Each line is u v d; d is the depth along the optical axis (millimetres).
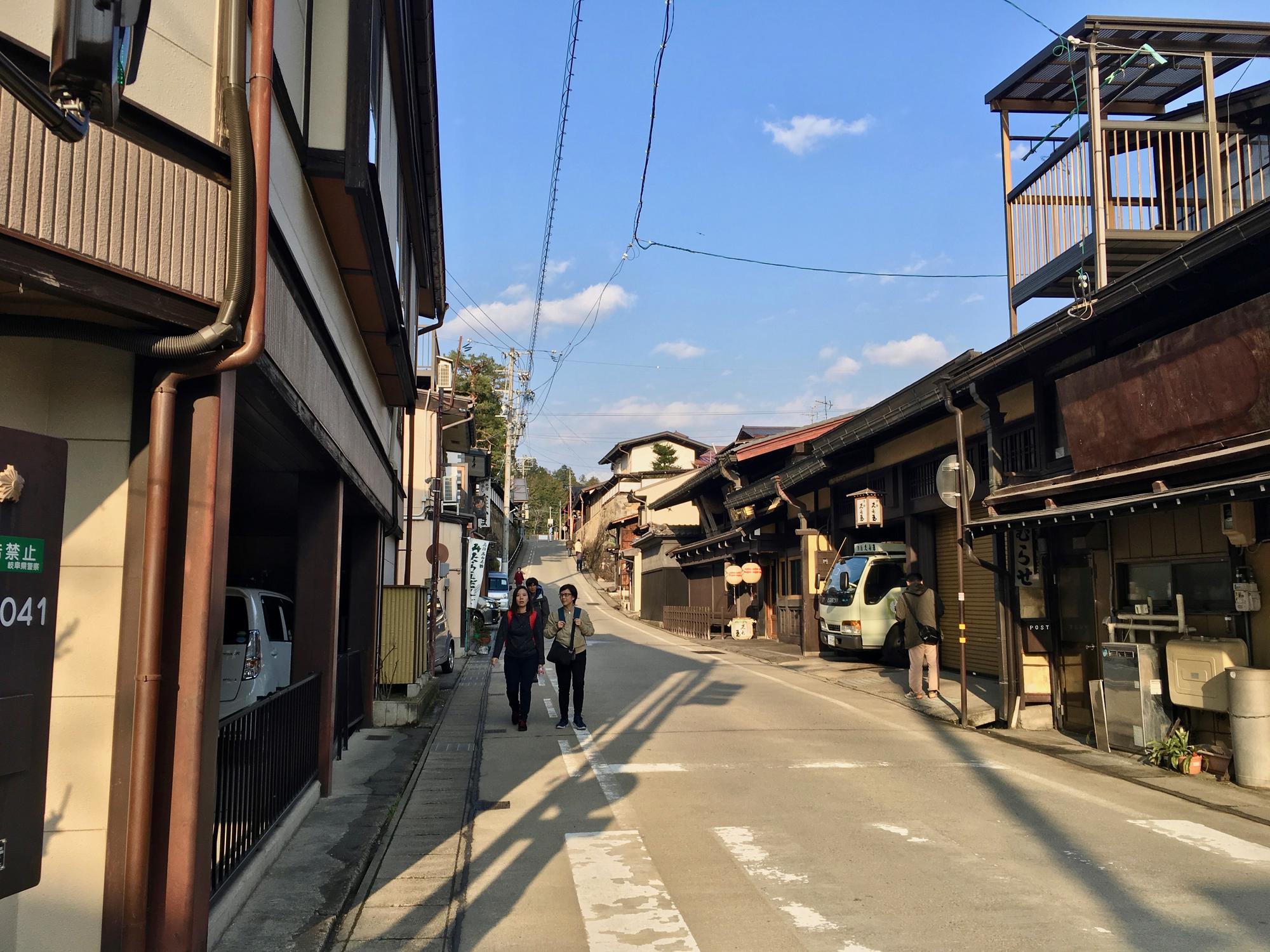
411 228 11445
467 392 43812
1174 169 9508
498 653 11141
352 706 10453
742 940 4512
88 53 2557
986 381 11375
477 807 7195
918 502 16031
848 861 5777
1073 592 10633
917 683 12992
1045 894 5145
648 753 9352
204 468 3977
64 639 3795
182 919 3752
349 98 5867
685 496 32688
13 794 2836
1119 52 9094
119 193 3566
